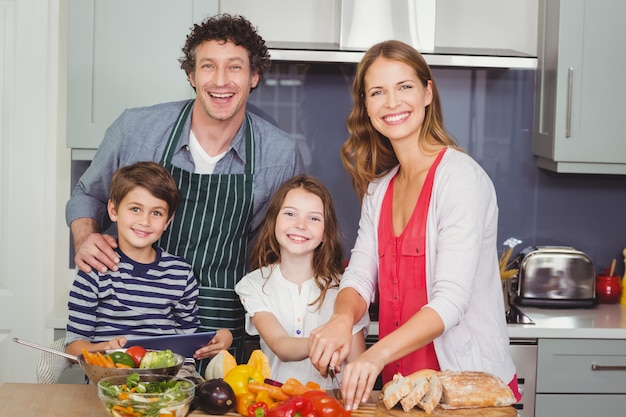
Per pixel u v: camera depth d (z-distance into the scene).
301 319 2.37
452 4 3.46
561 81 3.19
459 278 1.95
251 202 2.54
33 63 3.38
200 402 1.81
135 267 2.43
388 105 2.11
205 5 2.99
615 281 3.43
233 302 2.56
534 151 3.48
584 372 2.99
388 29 3.11
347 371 1.76
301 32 3.42
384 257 2.21
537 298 3.31
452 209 2.02
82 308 2.38
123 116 2.56
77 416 1.81
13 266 3.42
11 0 3.36
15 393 1.95
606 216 3.56
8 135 3.39
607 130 3.21
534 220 3.55
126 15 2.98
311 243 2.36
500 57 3.05
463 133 3.51
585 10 3.16
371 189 2.33
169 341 2.01
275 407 1.71
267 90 3.45
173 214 2.49
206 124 2.48
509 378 2.13
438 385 1.77
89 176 2.62
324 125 3.47
